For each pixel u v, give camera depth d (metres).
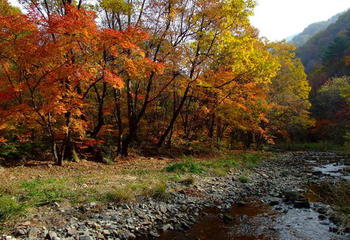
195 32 15.92
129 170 12.45
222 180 11.71
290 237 6.20
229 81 16.67
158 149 19.06
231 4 14.76
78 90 13.73
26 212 6.37
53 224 5.99
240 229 6.65
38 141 14.80
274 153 27.34
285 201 9.09
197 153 20.48
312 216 7.61
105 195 8.02
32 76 11.15
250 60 16.16
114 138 20.70
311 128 41.78
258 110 22.77
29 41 9.62
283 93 28.84
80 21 9.36
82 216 6.58
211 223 6.99
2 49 9.77
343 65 51.12
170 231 6.38
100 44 10.51
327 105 41.03
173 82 17.75
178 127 24.95
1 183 8.45
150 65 12.88
